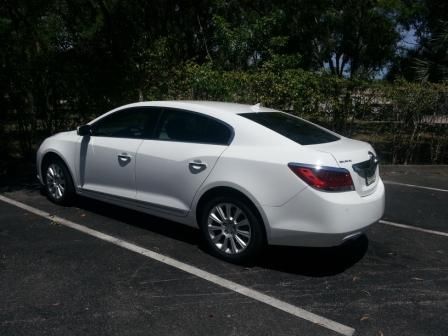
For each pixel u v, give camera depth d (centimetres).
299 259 507
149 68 1055
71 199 658
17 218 611
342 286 445
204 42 1530
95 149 601
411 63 1656
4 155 948
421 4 1728
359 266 495
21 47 934
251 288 435
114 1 1306
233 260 484
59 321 369
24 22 995
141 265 477
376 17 1998
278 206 448
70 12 1157
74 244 527
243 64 1360
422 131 1078
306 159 444
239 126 494
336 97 1033
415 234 602
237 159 472
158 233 571
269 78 1005
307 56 1934
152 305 398
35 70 916
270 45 1347
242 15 1545
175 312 388
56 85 942
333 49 2069
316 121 1036
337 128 1053
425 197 792
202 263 486
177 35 1516
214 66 1295
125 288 427
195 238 558
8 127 930
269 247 536
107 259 489
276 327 370
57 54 1002
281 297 419
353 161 462
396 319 387
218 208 491
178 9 1534
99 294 414
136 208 568
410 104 1053
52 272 454
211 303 404
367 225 462
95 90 962
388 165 1066
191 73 1030
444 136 1085
